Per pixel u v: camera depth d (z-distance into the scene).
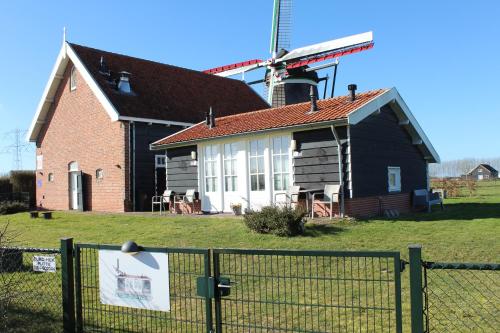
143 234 12.74
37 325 6.10
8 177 31.14
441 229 11.75
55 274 8.30
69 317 5.71
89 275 7.29
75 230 14.60
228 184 16.38
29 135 25.92
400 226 12.15
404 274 7.73
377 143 15.05
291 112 16.03
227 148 16.39
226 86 29.95
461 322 5.73
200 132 17.48
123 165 20.41
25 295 7.14
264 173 15.33
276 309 6.48
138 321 6.17
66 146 23.97
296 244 10.31
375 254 4.29
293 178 14.48
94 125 22.02
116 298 5.42
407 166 17.20
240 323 6.00
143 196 20.70
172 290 7.29
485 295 6.67
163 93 24.05
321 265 8.46
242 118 17.86
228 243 10.87
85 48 23.56
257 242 10.72
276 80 32.03
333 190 13.38
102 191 21.53
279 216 11.26
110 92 21.27
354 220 12.70
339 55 30.03
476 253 9.27
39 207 26.08
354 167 13.52
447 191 29.19
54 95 24.73
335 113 13.63
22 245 12.23
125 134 20.48
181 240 11.52
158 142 18.31
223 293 4.93
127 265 5.34
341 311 6.29
